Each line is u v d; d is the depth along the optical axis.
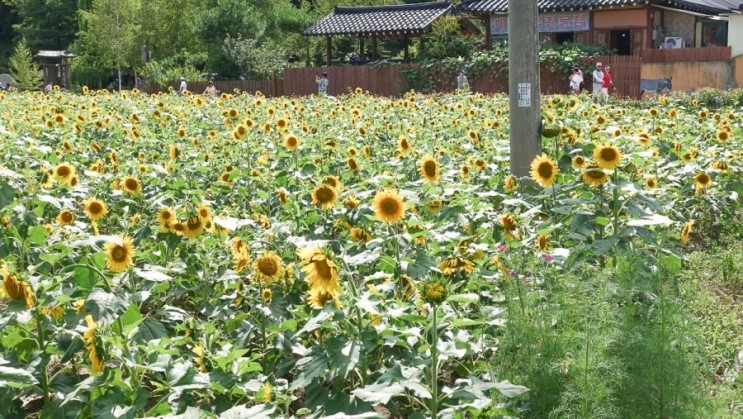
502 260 4.50
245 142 9.48
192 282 4.93
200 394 3.67
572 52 28.39
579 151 7.24
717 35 31.77
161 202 6.49
